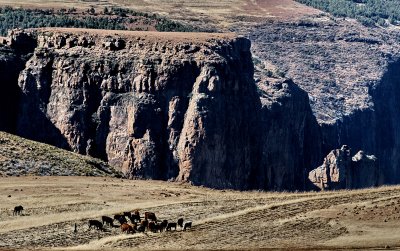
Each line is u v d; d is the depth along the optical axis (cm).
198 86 18188
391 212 8331
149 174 17612
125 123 18125
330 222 8231
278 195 10225
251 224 8400
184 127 17925
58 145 18125
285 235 7938
